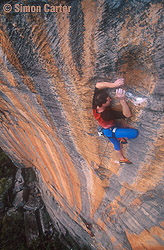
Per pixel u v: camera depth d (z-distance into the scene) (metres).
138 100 2.37
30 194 13.30
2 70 3.39
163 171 3.21
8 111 6.52
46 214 12.15
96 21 1.85
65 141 4.70
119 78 2.29
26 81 3.36
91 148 4.07
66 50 2.29
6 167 14.33
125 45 1.92
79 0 1.76
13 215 11.94
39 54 2.58
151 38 1.75
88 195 6.32
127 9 1.67
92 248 7.98
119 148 3.32
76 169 5.75
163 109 2.26
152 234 4.10
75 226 8.74
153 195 3.97
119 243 5.35
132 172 3.84
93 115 3.07
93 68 2.31
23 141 8.81
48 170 8.78
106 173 4.75
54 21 2.05
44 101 3.67
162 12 1.56
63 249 10.17
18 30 2.36
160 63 1.88
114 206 5.34
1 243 10.79
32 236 11.06
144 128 2.72
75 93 2.84
